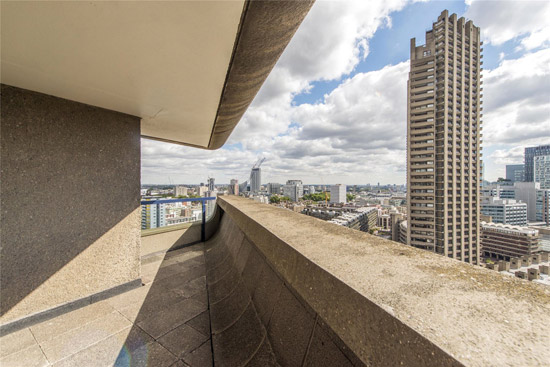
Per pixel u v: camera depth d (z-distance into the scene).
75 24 1.18
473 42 52.31
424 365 0.42
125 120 2.50
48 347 1.52
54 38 1.30
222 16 1.17
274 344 1.05
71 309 1.98
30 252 1.85
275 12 1.12
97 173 2.25
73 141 2.12
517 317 0.48
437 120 45.69
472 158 50.34
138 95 2.10
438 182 44.94
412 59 49.28
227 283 2.19
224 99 2.25
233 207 2.70
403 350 0.46
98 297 2.15
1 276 1.73
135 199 2.51
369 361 0.52
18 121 1.84
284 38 1.44
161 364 1.32
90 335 1.63
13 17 1.10
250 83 2.01
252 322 1.35
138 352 1.43
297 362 0.86
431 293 0.58
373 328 0.54
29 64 1.55
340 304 0.65
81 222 2.13
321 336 0.80
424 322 0.47
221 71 1.76
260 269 1.58
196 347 1.46
